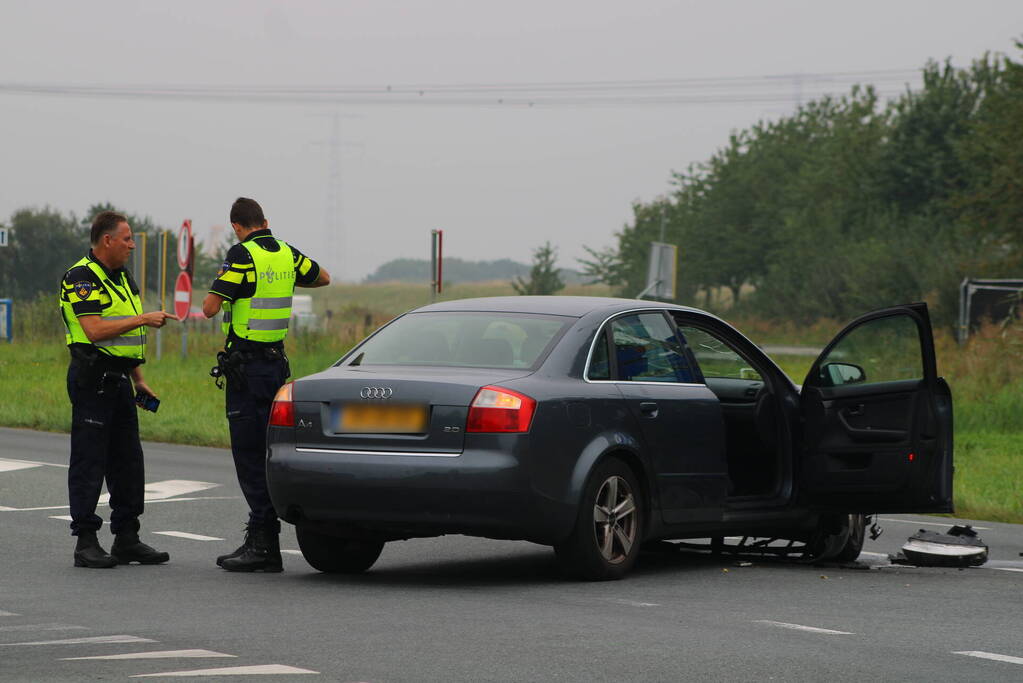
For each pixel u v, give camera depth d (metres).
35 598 28.42
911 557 36.44
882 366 98.00
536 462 29.52
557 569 33.69
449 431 29.47
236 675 20.59
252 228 33.16
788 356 169.25
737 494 36.06
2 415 76.75
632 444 31.56
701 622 25.89
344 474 29.89
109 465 33.66
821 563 36.53
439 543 38.72
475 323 32.28
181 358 115.25
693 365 34.31
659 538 33.00
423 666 21.41
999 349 94.50
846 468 34.72
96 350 32.94
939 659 22.66
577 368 31.19
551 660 21.95
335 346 131.12
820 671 21.44
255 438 32.75
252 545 32.78
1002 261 174.75
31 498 45.88
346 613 26.61
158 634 24.20
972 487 53.22
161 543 37.31
